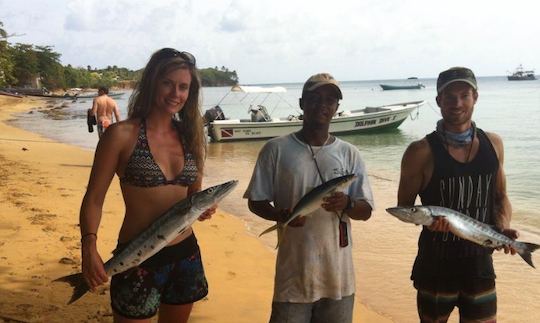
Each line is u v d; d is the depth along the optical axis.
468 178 3.66
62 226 7.81
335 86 3.60
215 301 5.71
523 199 11.80
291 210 3.64
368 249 7.89
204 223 9.17
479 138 3.74
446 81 3.65
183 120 3.50
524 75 169.38
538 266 7.14
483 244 3.61
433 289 3.75
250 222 9.54
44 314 4.83
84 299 5.27
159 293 3.32
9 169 13.35
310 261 3.64
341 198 3.53
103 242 7.34
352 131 25.91
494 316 3.77
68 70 128.25
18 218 8.05
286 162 3.71
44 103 68.94
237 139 24.38
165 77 3.26
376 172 16.17
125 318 3.23
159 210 3.30
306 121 3.72
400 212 3.55
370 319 5.53
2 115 46.72
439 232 3.72
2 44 60.72
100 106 13.71
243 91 26.81
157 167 3.26
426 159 3.77
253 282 6.38
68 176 12.98
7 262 6.12
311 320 3.80
